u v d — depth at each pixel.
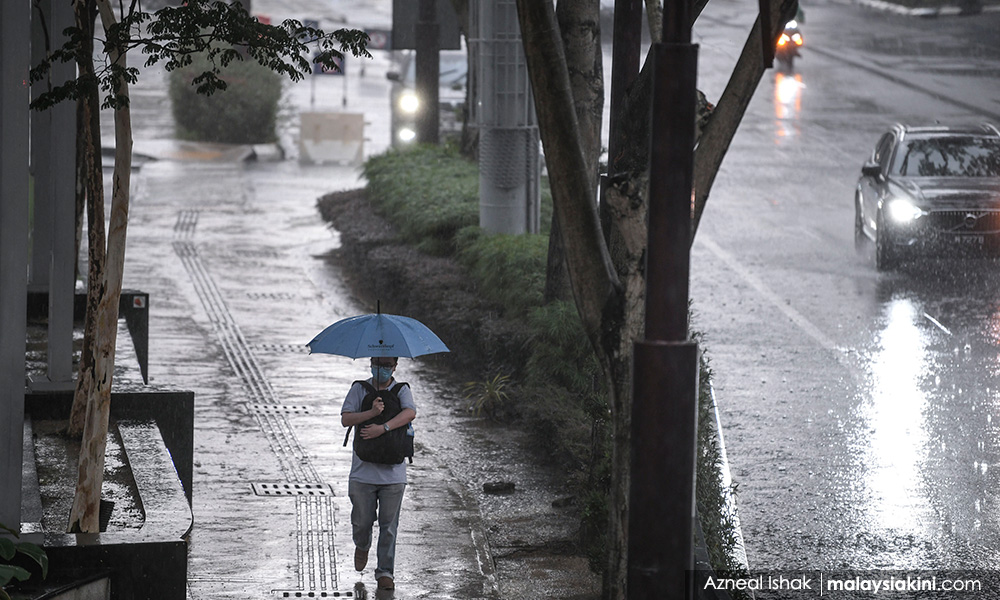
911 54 110.12
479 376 35.69
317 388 35.19
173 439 26.03
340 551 23.25
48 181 35.00
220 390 34.62
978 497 26.83
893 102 91.19
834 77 100.25
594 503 23.61
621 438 19.61
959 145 51.94
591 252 19.08
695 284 47.28
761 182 68.50
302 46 20.59
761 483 27.62
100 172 25.03
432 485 27.30
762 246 54.34
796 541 24.45
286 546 23.34
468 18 54.19
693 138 14.80
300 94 112.19
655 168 14.80
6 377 18.56
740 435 30.78
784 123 84.44
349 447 30.06
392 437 21.38
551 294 34.06
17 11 18.52
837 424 31.67
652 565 14.83
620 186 18.98
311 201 68.94
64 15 27.02
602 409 24.73
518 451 30.36
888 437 30.72
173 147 83.56
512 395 32.69
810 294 45.88
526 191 43.06
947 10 130.88
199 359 37.81
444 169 54.50
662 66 14.77
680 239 14.77
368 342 21.67
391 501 21.52
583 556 24.03
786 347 38.88
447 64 90.12
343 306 45.66
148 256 53.19
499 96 42.38
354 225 52.28
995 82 97.75
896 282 47.91
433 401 34.69
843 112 88.00
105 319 20.03
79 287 34.94
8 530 17.20
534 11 18.22
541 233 43.81
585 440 27.48
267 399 33.94
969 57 108.38
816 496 26.86
